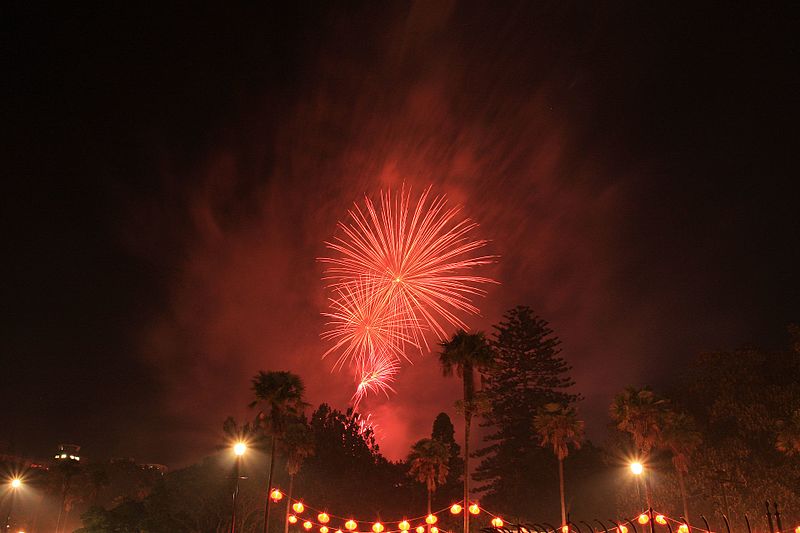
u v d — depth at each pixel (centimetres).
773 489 6975
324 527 7112
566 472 10706
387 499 10200
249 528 8494
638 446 6291
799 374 8050
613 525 8444
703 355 8500
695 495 7769
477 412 6144
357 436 11162
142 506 8125
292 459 7388
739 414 7762
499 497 11331
